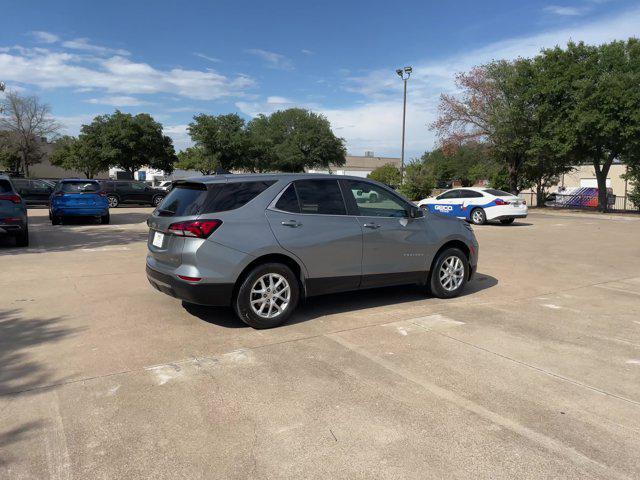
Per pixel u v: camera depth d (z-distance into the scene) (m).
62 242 12.17
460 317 5.82
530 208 35.19
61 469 2.80
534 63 30.50
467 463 2.89
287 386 3.89
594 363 4.43
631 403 3.66
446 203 20.36
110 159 49.69
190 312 5.88
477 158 38.50
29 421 3.31
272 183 5.44
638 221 22.22
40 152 66.44
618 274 8.74
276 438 3.15
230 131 51.41
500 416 3.45
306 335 5.11
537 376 4.12
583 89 26.06
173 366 4.25
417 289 7.33
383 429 3.26
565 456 2.97
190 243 4.95
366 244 5.85
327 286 5.66
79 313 5.79
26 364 4.25
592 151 28.44
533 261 10.13
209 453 2.98
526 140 31.52
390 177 45.88
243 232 5.07
